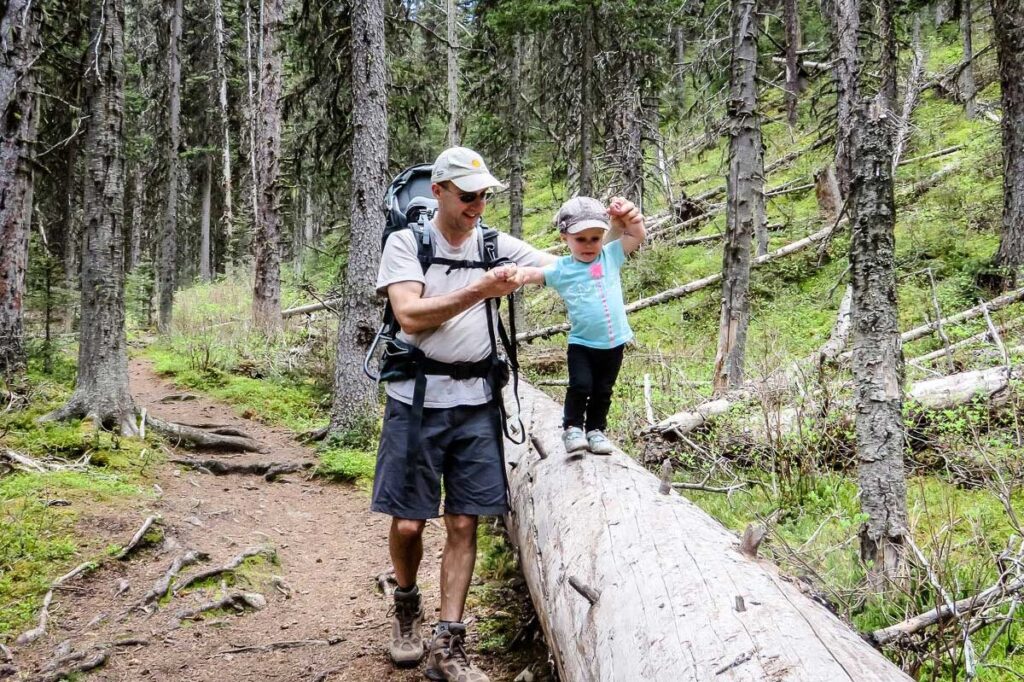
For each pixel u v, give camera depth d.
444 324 2.95
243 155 24.72
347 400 7.95
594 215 3.28
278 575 4.62
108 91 6.56
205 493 6.11
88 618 3.87
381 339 3.06
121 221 6.73
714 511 4.79
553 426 4.47
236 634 3.83
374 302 8.00
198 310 16.89
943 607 2.79
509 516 4.35
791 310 11.35
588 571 2.54
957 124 16.78
